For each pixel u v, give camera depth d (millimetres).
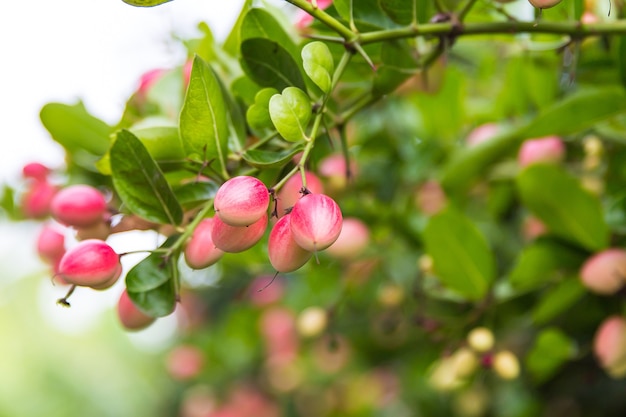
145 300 561
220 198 534
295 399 1144
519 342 781
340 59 621
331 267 771
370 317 866
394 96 765
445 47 612
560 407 782
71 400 1671
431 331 722
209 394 1165
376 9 608
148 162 566
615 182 717
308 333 761
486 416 815
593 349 722
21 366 1693
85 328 1808
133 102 672
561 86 749
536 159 706
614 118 689
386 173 789
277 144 599
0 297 1716
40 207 682
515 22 615
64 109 659
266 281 977
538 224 722
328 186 698
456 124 777
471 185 740
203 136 572
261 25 603
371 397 1077
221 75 625
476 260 691
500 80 821
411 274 772
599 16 690
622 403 763
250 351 990
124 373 1718
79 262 550
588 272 657
